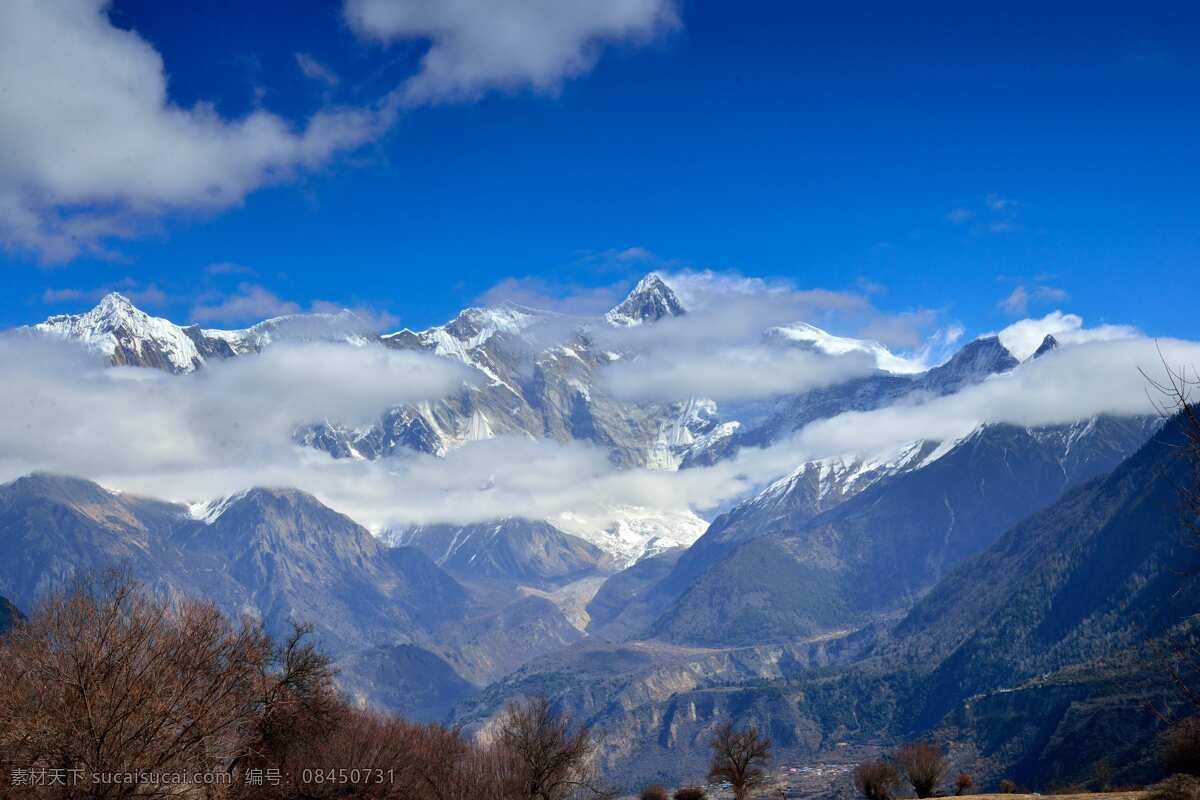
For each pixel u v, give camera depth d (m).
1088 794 93.62
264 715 66.56
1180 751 67.94
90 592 58.41
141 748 53.97
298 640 71.44
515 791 103.44
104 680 54.06
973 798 104.56
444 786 95.75
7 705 52.75
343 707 79.50
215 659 61.50
